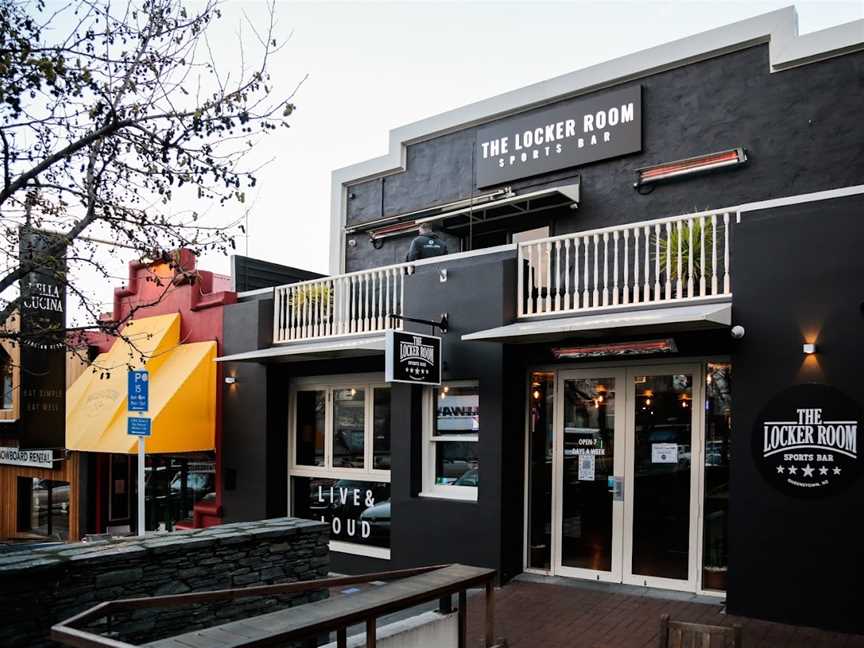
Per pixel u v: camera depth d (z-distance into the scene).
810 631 6.59
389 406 10.45
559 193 11.09
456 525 9.00
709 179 10.38
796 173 9.71
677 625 4.40
